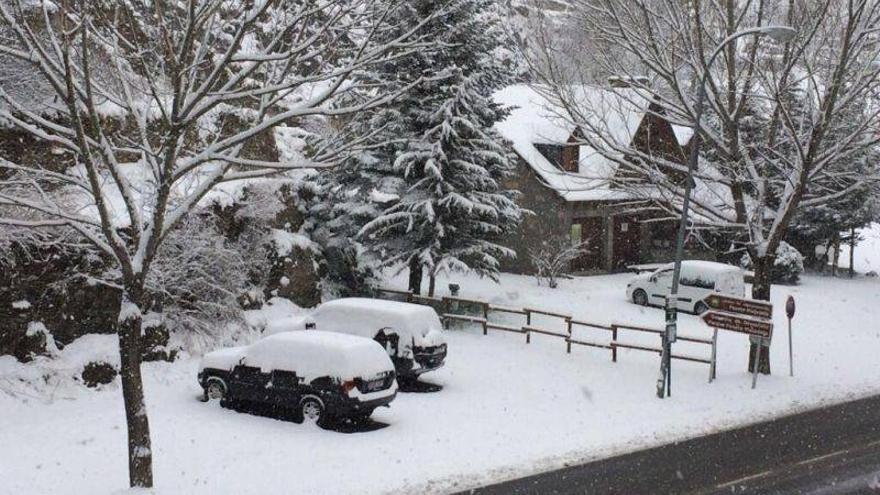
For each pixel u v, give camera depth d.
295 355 15.48
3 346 16.50
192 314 20.61
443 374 19.88
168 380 18.22
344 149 11.77
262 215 23.17
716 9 20.20
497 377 19.67
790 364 20.59
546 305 28.75
